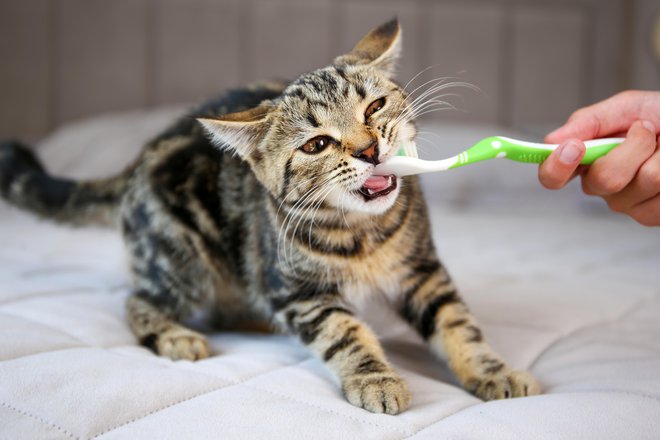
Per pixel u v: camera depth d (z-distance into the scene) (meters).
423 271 0.58
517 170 1.27
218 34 1.41
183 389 0.47
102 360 0.50
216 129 0.55
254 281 0.62
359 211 0.56
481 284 0.71
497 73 1.46
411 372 0.53
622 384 0.48
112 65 1.38
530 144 0.51
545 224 1.12
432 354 0.57
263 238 0.60
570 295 0.67
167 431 0.43
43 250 0.85
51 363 0.49
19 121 1.38
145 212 0.63
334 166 0.55
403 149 0.57
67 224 0.72
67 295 0.66
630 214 0.54
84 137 1.26
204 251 0.63
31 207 0.72
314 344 0.54
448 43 1.44
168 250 0.62
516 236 0.99
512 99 1.47
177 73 1.41
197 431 0.43
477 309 0.63
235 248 0.63
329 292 0.57
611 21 1.46
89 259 0.81
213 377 0.50
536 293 0.67
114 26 1.38
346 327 0.54
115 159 1.21
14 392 0.46
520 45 1.45
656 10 1.44
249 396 0.47
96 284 0.71
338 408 0.46
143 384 0.47
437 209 1.24
